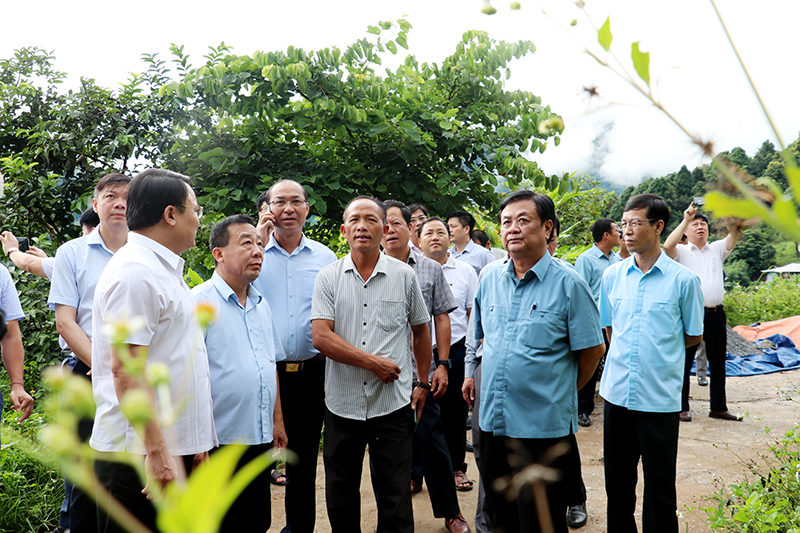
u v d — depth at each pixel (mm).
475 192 6875
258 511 2645
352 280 2955
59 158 6543
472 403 3246
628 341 3002
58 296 2902
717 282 5551
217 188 5992
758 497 2783
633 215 3078
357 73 6242
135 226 2150
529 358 2619
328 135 6531
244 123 6172
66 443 321
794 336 8734
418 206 5180
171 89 5805
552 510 2543
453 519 3336
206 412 2178
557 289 2635
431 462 3354
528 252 2691
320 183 6059
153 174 2172
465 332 4266
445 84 6859
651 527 2848
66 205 6480
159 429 1800
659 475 2836
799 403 6074
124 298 1952
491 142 6469
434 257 4461
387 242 3715
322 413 3299
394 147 6363
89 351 2838
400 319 2951
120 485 1871
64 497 3262
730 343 8328
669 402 2850
